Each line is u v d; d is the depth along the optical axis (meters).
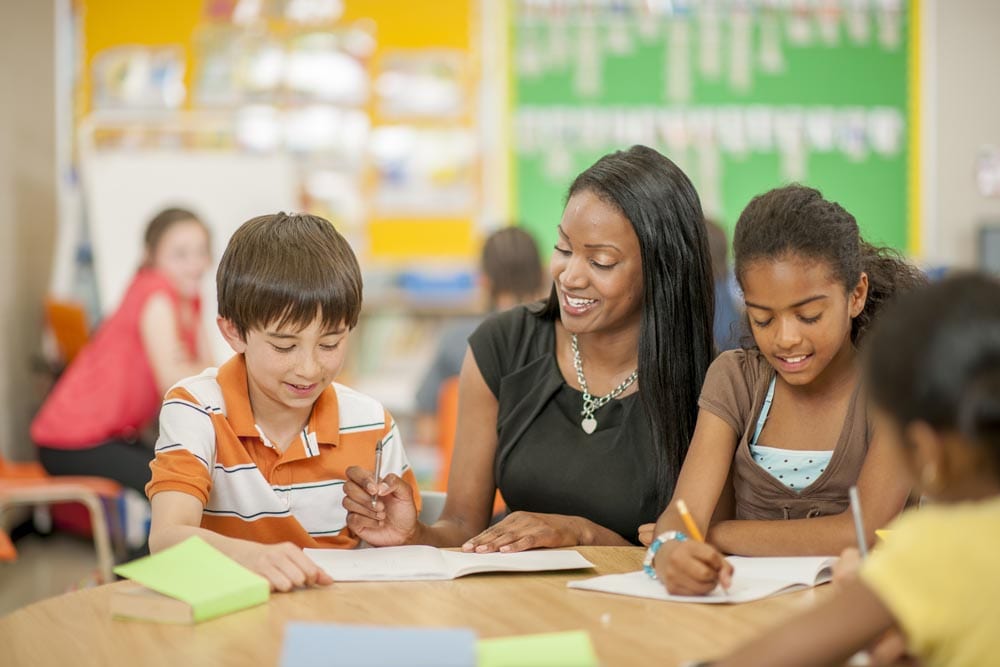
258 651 1.15
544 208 5.60
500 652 1.06
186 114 5.43
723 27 5.60
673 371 1.78
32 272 4.75
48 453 3.69
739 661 0.92
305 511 1.70
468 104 5.54
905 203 5.66
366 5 5.50
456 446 1.98
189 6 5.43
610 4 5.57
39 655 1.15
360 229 5.52
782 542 1.53
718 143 5.62
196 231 4.01
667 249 1.75
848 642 0.89
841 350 1.63
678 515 1.54
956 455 0.88
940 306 0.88
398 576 1.42
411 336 5.44
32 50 4.83
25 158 4.70
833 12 5.61
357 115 5.50
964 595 0.84
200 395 1.64
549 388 1.88
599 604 1.31
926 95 5.62
